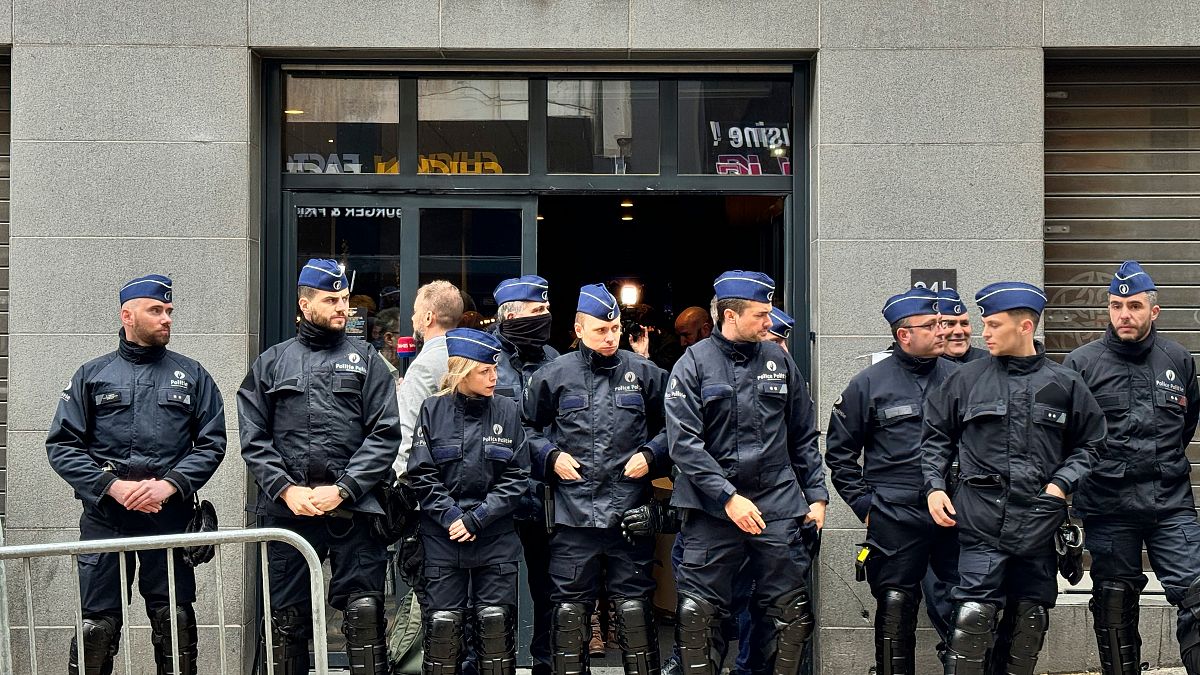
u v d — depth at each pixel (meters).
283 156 6.57
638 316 8.45
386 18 6.29
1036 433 4.91
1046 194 6.62
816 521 5.10
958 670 4.93
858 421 5.55
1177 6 6.28
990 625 4.92
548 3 6.29
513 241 6.59
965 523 4.98
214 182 6.24
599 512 5.12
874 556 5.49
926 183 6.28
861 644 6.24
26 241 6.21
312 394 5.12
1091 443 4.96
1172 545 5.29
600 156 6.60
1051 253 6.61
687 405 5.02
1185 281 6.60
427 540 5.07
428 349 5.62
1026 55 6.29
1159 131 6.62
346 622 5.12
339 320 5.19
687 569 5.11
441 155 6.59
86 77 6.23
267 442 5.09
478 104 6.60
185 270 6.23
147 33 6.24
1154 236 6.60
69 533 6.18
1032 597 5.01
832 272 6.28
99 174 6.22
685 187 6.57
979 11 6.29
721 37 6.30
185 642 5.26
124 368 5.24
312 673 6.25
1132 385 5.37
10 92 6.58
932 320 5.43
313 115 6.57
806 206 6.54
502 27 6.29
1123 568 5.39
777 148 6.60
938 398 5.15
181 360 5.38
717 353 5.14
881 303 6.27
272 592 5.17
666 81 6.61
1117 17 6.29
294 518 5.08
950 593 5.46
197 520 5.16
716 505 5.02
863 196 6.28
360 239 6.56
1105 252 6.61
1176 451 5.40
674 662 5.65
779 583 5.11
